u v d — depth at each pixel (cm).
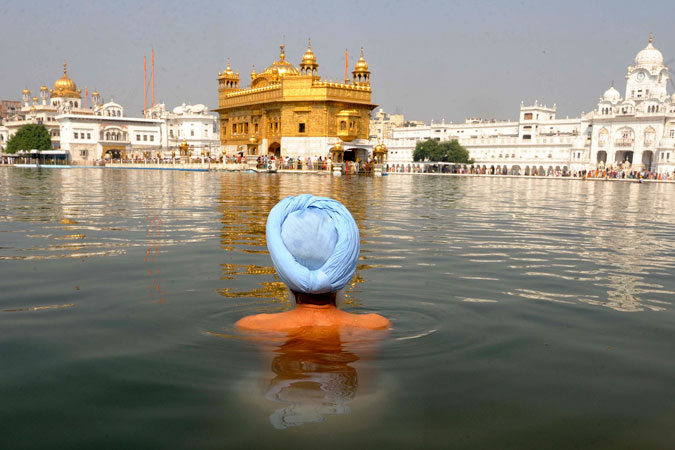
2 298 338
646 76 7725
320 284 221
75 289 362
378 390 192
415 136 9962
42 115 9519
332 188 2067
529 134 8419
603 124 7306
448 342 251
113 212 941
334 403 180
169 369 212
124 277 401
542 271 464
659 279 441
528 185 3328
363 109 5209
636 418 179
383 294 353
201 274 413
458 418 174
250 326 254
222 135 6175
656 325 297
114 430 165
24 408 181
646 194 2369
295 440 156
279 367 211
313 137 5012
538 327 287
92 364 220
